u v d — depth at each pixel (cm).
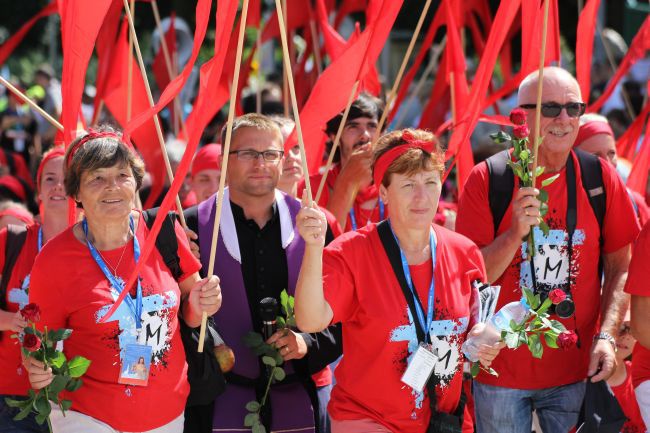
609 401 1215
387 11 1188
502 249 1183
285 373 1228
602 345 1223
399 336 1058
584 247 1247
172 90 1043
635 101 2881
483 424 1273
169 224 1097
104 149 1030
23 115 3716
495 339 1071
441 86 2039
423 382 1051
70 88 1136
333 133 1516
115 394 1034
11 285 1230
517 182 1239
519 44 3978
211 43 5069
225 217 1226
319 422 1244
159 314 1057
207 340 1139
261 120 1241
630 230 1264
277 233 1237
